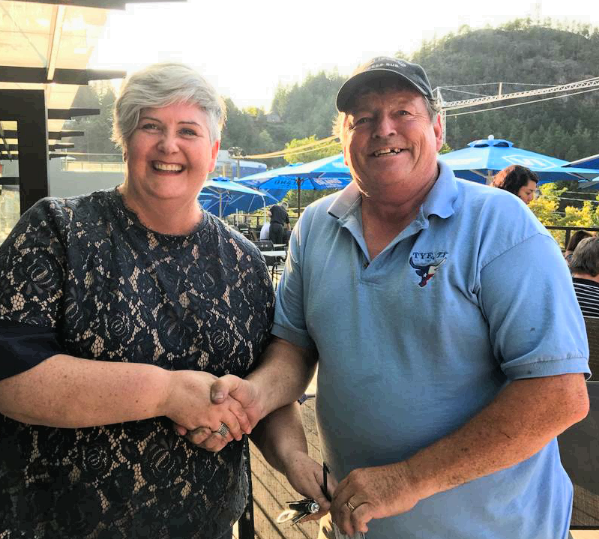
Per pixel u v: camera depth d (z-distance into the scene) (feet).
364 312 4.32
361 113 4.40
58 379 3.63
